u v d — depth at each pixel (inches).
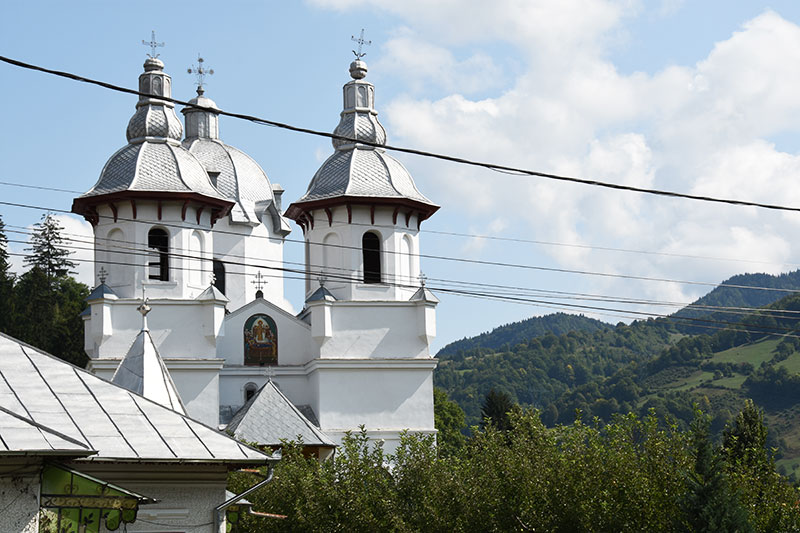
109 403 882.1
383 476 1443.2
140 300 2036.2
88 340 2078.0
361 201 2162.9
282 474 1470.2
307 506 1406.3
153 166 2122.3
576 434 1322.6
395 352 2134.6
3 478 740.7
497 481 1323.8
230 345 2181.3
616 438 1286.9
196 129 2657.5
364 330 2135.8
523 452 1332.4
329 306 2127.2
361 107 2288.4
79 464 858.8
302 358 2203.5
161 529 919.0
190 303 2058.3
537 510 1263.5
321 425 2086.6
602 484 1235.2
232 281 2461.9
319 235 2201.0
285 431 1961.1
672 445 1256.2
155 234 2097.7
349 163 2228.1
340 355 2119.8
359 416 2103.8
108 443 840.9
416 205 2199.8
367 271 2181.3
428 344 2146.9
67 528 766.5
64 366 898.7
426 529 1362.0
